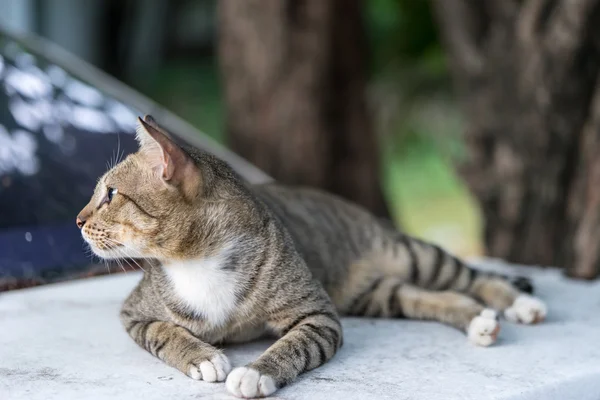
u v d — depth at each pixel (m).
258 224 1.46
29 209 1.69
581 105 1.96
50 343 1.49
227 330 1.47
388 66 3.34
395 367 1.43
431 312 1.59
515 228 2.05
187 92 4.39
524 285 1.71
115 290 1.69
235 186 1.47
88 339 1.51
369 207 2.63
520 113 2.01
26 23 3.14
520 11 2.01
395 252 1.67
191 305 1.45
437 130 3.41
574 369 1.43
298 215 1.62
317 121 2.48
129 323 1.49
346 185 2.60
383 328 1.57
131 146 1.81
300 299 1.46
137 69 4.34
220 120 4.29
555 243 2.01
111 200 1.45
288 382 1.38
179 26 4.48
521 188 2.03
